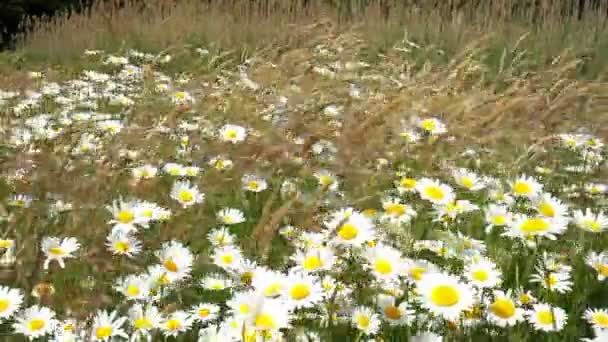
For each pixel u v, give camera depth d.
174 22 15.91
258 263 3.56
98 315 2.96
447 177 5.03
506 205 4.62
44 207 3.81
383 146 5.19
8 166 4.46
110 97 8.79
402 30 16.11
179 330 3.13
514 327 3.30
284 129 5.71
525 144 5.88
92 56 13.31
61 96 8.58
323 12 17.34
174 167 5.34
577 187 5.65
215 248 3.69
